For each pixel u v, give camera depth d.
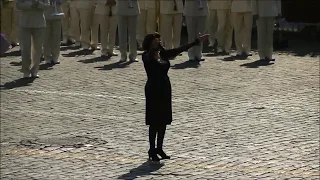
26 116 41.47
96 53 64.75
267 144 35.12
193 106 43.25
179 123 39.19
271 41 59.34
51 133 37.62
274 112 41.75
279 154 33.44
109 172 30.95
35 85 50.09
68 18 70.94
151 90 32.56
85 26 66.31
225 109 42.50
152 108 32.50
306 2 74.75
